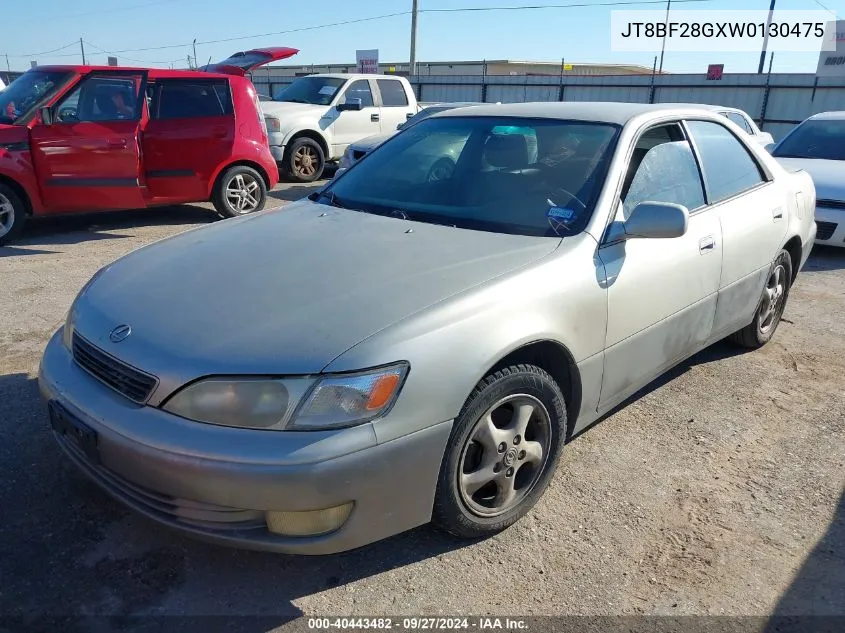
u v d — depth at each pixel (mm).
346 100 12367
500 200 3201
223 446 2080
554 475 3158
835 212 7523
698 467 3299
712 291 3688
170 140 7754
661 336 3352
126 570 2488
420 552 2648
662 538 2777
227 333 2264
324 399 2119
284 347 2178
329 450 2086
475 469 2574
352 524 2213
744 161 4227
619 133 3311
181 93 7910
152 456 2135
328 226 3141
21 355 4223
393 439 2197
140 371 2244
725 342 4820
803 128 9117
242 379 2127
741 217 3906
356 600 2402
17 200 7039
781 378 4344
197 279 2629
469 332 2377
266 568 2535
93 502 2832
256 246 2922
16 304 5207
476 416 2457
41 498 2844
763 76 21562
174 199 7988
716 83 22469
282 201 10273
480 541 2721
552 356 2811
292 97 13008
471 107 4051
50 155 7023
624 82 24188
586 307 2805
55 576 2439
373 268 2627
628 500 3016
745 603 2449
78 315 2662
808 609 2428
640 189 3277
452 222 3143
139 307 2490
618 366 3105
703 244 3521
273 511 2121
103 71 7344
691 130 3801
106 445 2242
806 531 2854
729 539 2785
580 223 2977
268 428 2105
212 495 2100
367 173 3754
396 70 34656
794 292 6293
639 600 2447
